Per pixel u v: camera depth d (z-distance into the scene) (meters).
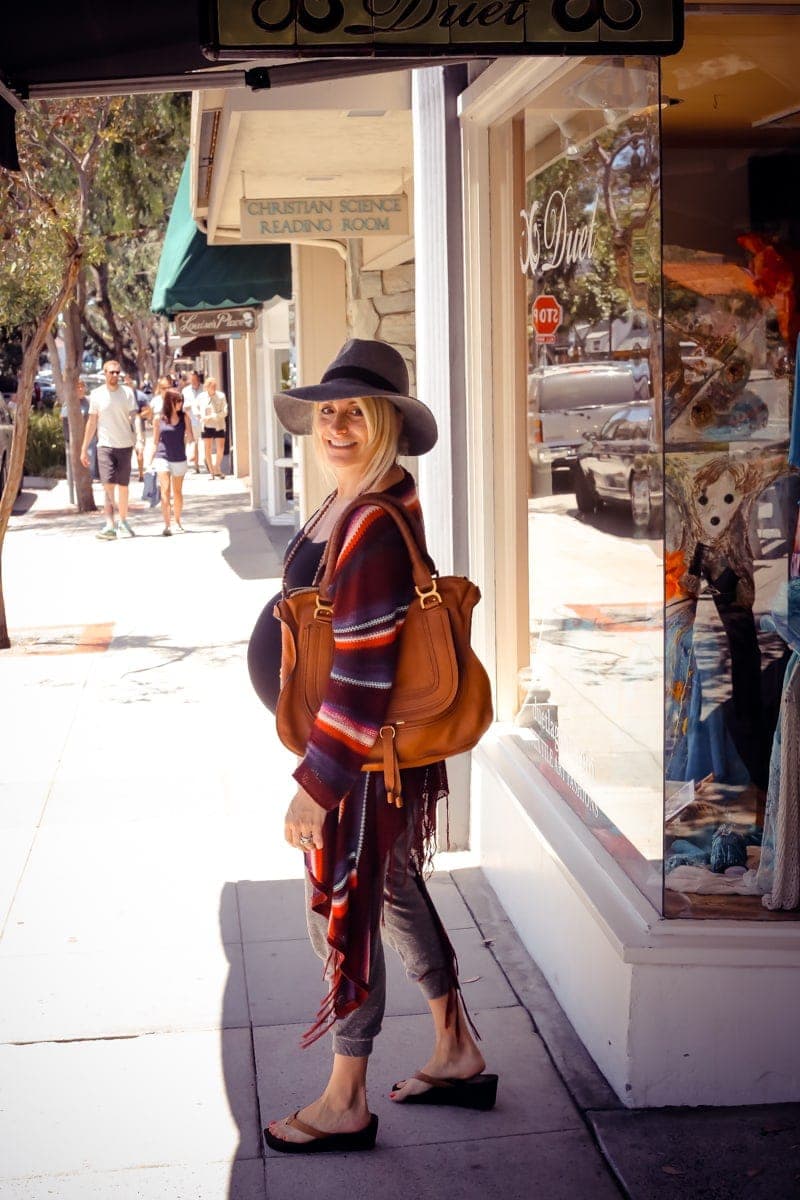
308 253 12.33
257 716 7.97
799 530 3.69
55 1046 3.94
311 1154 3.37
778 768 3.57
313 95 5.72
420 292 5.54
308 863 3.28
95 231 20.17
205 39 3.02
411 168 8.17
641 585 3.75
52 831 5.87
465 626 3.16
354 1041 3.34
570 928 4.02
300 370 12.41
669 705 3.61
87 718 7.98
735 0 3.51
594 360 4.03
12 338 21.50
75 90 4.14
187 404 29.72
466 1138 3.44
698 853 3.61
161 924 4.82
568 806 4.34
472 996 4.22
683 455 3.70
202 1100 3.64
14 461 9.95
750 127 3.59
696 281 3.65
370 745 3.01
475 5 3.07
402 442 3.41
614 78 3.75
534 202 4.55
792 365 3.70
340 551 3.09
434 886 5.12
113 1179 3.28
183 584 13.22
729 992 3.48
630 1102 3.54
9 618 11.51
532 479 4.79
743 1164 3.28
